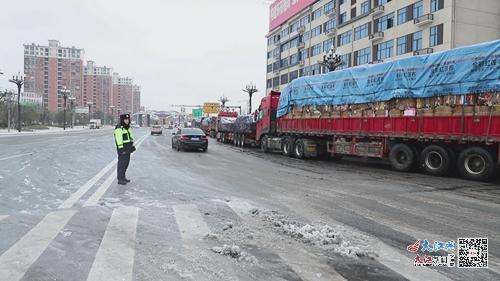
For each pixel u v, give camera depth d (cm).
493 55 1260
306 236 593
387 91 1602
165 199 902
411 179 1343
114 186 1078
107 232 621
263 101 2689
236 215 745
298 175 1406
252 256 512
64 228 643
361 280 448
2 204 828
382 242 588
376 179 1329
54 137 4397
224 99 9188
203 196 948
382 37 5178
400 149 1567
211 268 475
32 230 630
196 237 598
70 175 1293
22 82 6034
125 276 448
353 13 5934
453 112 1370
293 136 2294
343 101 1845
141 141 3816
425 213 791
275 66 9144
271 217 722
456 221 725
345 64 6038
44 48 11725
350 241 587
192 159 1983
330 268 482
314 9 7181
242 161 1944
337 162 2006
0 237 592
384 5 5181
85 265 482
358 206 853
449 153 1412
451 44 4144
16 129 7250
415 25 4619
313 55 7219
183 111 13400
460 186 1188
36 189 1017
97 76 14275
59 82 11900
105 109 14538
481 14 4269
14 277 446
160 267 476
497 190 1117
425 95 1453
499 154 1262
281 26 8769
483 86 1278
